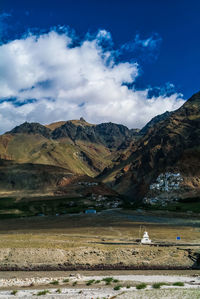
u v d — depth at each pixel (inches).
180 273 2605.8
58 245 3442.4
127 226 6437.0
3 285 2123.5
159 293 1571.1
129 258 3038.9
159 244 3796.8
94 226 6663.4
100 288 1947.6
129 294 1600.6
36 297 1692.9
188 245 3708.2
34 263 2908.5
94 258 3048.7
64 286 2071.9
